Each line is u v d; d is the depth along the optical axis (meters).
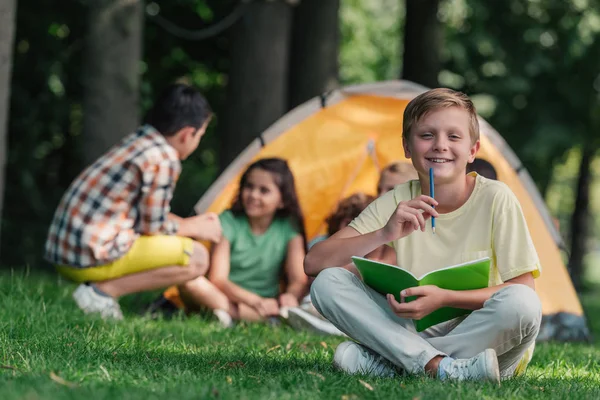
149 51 15.96
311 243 8.06
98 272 7.02
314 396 3.63
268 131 8.89
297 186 8.89
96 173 7.08
